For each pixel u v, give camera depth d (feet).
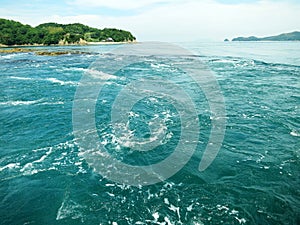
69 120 51.47
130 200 29.07
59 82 84.74
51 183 32.01
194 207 27.96
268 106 59.88
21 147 40.83
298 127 47.96
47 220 26.37
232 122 49.98
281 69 111.75
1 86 79.46
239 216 26.73
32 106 60.59
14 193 30.27
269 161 36.63
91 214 27.14
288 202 28.66
